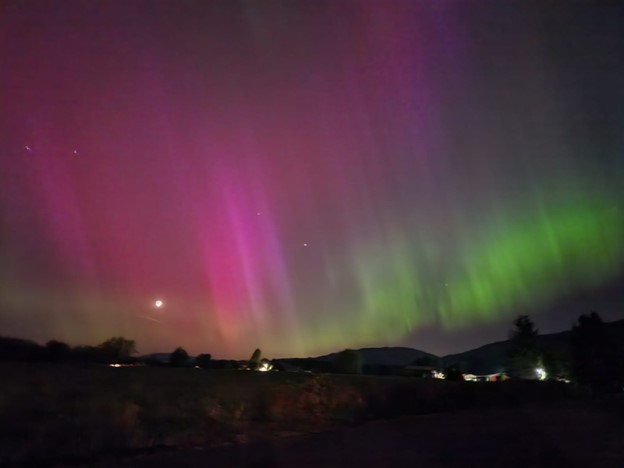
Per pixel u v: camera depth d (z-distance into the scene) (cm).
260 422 1984
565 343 5616
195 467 1210
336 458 1303
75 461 1279
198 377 2575
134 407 1739
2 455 1282
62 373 2227
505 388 3394
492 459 1277
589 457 1264
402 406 2723
